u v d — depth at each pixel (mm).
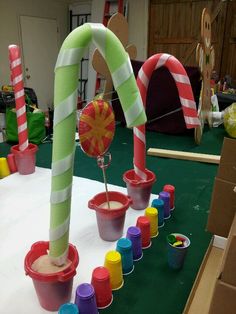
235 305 505
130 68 526
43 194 1169
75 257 627
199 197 1221
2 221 975
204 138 2137
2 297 675
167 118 2223
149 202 1086
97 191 1199
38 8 4344
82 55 513
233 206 877
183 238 791
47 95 4832
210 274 777
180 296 689
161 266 785
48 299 619
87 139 742
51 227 592
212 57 2377
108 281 642
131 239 785
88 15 4578
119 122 2410
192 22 3785
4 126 2420
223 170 867
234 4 3488
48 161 1614
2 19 3898
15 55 1189
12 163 1357
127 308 652
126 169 1526
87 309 583
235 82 3699
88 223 971
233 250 480
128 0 4062
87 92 4484
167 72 2094
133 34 4199
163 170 1538
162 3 3900
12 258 804
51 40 4672
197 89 2066
